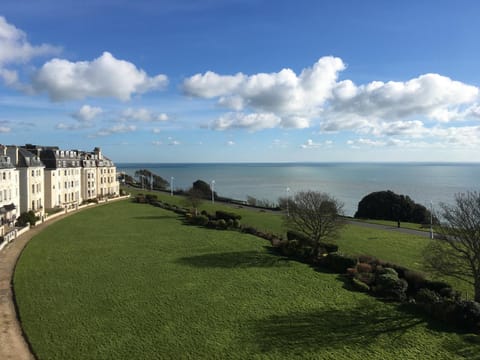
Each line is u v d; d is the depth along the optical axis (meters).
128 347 18.86
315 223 38.22
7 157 52.81
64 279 28.84
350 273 31.02
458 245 27.75
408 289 28.34
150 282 28.72
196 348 18.98
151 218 61.38
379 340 20.23
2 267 31.72
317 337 20.44
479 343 19.98
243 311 23.67
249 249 40.03
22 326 20.81
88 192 85.06
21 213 55.69
